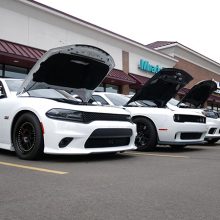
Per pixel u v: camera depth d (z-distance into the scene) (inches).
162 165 188.1
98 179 143.8
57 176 147.7
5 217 94.4
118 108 213.5
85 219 94.2
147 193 123.0
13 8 498.0
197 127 270.5
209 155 245.9
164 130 254.8
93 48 205.3
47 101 191.3
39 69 201.6
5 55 454.9
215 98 1146.7
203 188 133.5
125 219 94.7
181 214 100.3
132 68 762.8
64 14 567.5
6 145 206.2
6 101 208.4
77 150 182.4
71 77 223.6
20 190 123.0
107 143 197.3
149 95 277.9
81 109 187.0
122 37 712.4
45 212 99.3
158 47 1003.9
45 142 183.2
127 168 173.5
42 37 542.6
